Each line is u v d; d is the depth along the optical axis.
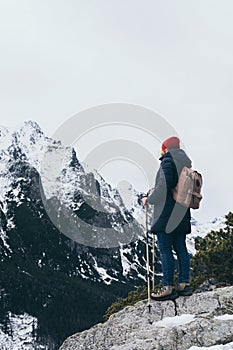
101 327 10.33
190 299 9.69
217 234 27.78
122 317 10.18
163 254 8.03
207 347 7.41
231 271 24.14
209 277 25.20
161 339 7.77
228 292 9.73
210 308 9.17
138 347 7.70
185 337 7.78
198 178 7.92
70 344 10.40
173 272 8.02
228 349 7.26
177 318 8.64
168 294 7.99
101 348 9.73
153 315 9.75
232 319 8.06
